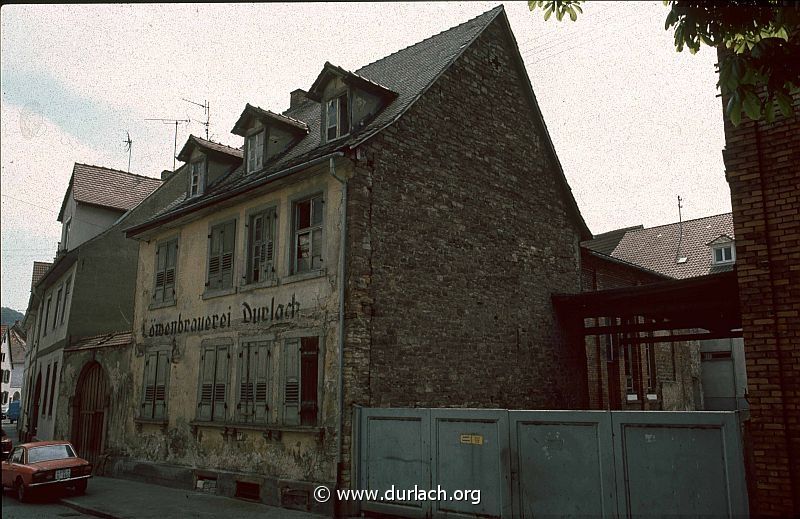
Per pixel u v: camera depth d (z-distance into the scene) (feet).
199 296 50.39
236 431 43.96
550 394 49.67
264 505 39.83
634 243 113.29
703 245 101.81
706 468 24.54
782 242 22.84
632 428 26.63
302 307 40.60
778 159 23.31
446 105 45.88
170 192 78.54
